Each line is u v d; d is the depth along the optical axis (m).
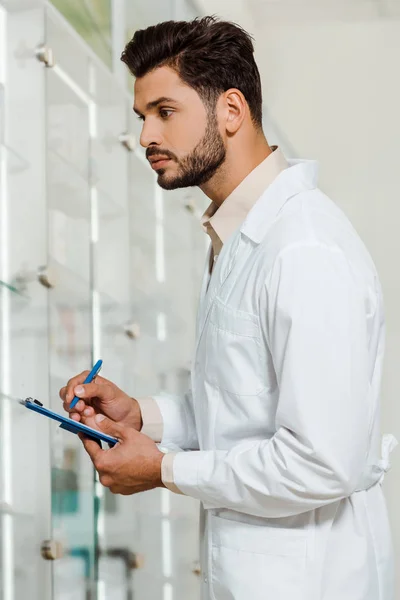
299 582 1.64
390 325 5.24
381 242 5.34
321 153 5.41
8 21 2.38
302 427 1.54
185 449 2.03
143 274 3.03
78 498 2.44
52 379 2.37
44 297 2.35
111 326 2.78
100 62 2.85
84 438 1.74
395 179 5.37
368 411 1.59
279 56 5.43
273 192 1.75
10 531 2.12
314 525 1.66
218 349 1.72
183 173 1.77
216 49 1.74
